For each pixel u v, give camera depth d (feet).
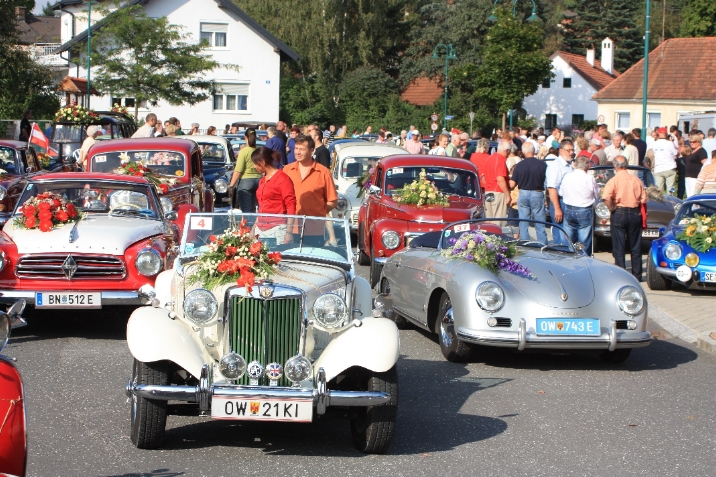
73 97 153.28
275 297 20.31
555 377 28.91
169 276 25.46
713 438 22.61
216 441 21.29
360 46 206.39
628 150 67.87
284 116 195.31
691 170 68.80
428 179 47.03
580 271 30.27
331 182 35.70
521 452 21.06
